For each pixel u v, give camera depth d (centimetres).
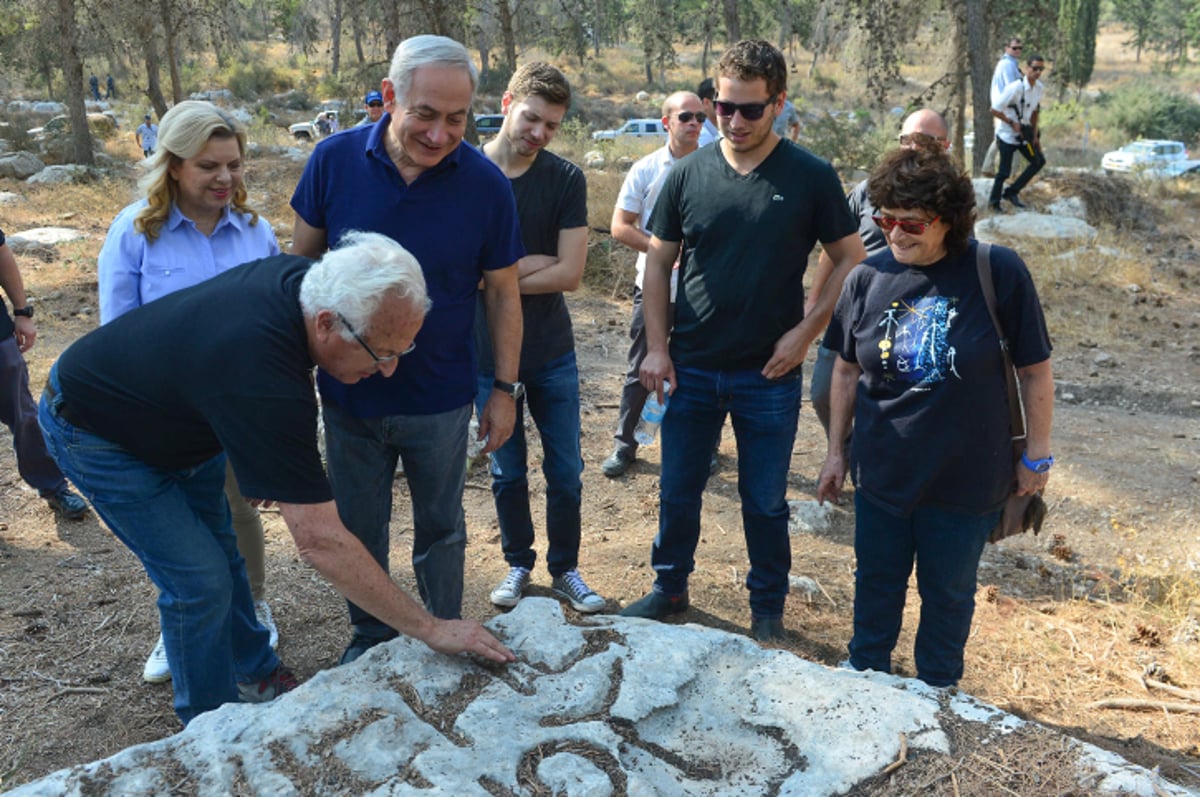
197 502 297
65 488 468
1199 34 7462
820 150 1712
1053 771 233
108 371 248
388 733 233
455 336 306
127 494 264
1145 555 504
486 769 223
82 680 348
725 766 238
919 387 290
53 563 430
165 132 311
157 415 247
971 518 297
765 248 350
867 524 315
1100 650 404
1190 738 344
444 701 248
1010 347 291
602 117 4278
